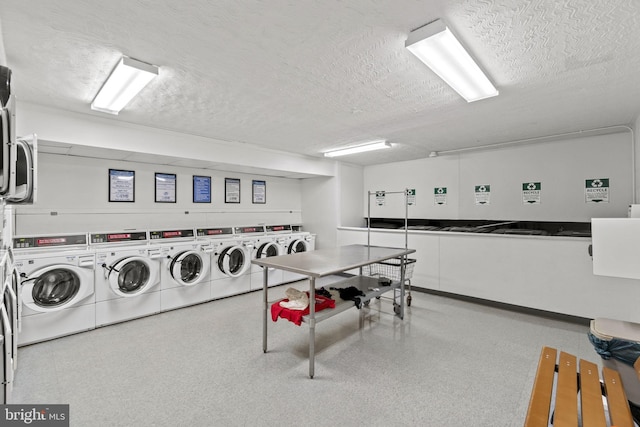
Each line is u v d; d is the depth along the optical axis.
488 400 2.11
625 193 3.77
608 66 2.07
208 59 1.97
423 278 4.90
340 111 3.03
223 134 3.95
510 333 3.28
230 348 2.90
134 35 1.69
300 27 1.63
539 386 1.47
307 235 5.80
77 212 3.73
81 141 3.06
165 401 2.09
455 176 5.28
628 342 1.66
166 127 3.61
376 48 1.85
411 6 1.46
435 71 2.02
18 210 3.33
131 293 3.57
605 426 1.19
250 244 4.82
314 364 2.57
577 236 3.66
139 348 2.88
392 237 5.25
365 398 2.14
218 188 5.18
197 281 4.13
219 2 1.41
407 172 5.95
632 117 3.27
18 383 2.30
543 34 1.69
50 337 3.03
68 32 1.65
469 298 4.44
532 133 3.94
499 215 4.78
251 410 2.01
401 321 3.65
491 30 1.65
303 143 4.52
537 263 3.84
